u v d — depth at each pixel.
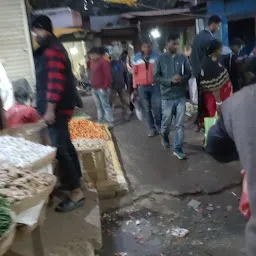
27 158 3.24
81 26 17.36
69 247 3.60
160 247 4.10
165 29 15.95
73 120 7.84
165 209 4.90
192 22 15.51
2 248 2.05
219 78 6.20
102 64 8.65
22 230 2.39
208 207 4.89
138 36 16.42
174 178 5.66
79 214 4.22
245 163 1.75
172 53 6.13
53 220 4.11
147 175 5.84
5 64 6.51
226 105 1.88
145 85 7.70
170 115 6.45
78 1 19.09
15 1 6.38
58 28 16.27
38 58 4.06
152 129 7.90
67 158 4.21
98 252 3.99
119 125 9.34
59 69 3.93
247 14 11.37
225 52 7.16
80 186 4.42
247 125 1.75
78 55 20.62
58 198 4.41
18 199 2.41
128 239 4.28
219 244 4.06
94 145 5.20
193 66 7.03
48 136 4.23
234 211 4.73
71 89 4.13
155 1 18.89
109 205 4.97
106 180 5.18
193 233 4.33
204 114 7.23
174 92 6.21
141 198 5.15
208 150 2.10
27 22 6.53
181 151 6.38
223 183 5.40
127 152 6.98
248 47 10.39
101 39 17.70
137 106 9.34
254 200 1.73
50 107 3.93
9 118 4.56
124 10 19.50
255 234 1.79
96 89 8.77
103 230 4.48
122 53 14.38
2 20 6.38
